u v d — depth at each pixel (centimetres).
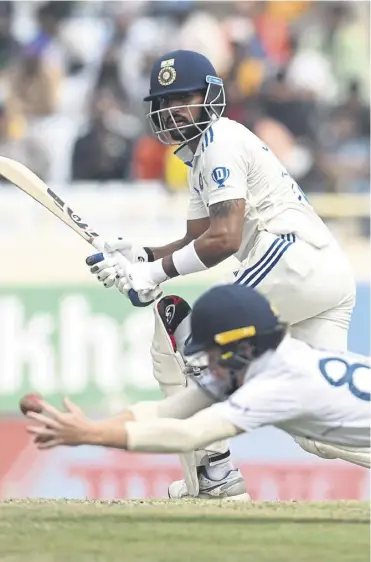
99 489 2922
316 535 1293
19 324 3028
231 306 1166
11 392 3005
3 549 1224
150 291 1630
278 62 4031
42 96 3962
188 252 1584
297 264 1593
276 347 1188
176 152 1659
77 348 3016
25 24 4091
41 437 1136
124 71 4019
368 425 1212
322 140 3941
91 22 4094
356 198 3525
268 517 1395
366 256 3362
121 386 2997
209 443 1172
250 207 1606
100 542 1256
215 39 4050
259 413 1173
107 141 3834
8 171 1727
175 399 1259
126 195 3644
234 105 3947
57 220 3422
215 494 1683
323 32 4109
